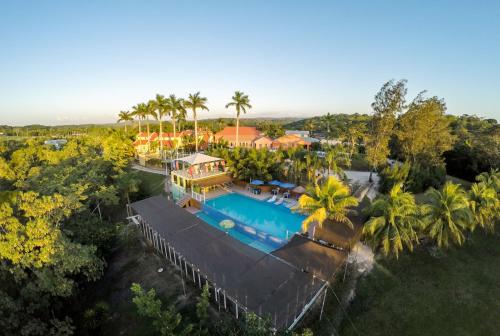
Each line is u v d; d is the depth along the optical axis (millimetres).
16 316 13469
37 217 18500
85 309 18250
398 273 20312
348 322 16078
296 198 37562
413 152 43594
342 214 22453
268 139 79875
